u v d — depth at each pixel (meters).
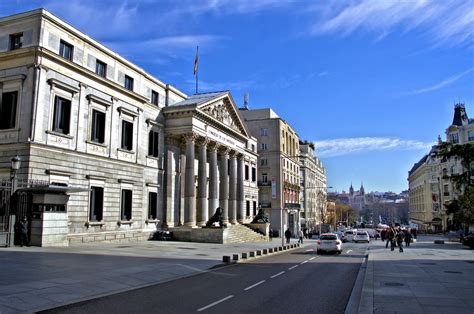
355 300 13.18
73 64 33.06
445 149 63.22
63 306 11.82
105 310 11.34
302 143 121.12
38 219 27.02
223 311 11.34
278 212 81.56
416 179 154.38
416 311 10.86
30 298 12.29
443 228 112.69
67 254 24.16
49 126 30.89
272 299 13.23
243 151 62.94
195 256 28.03
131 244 36.44
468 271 20.47
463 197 56.41
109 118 37.81
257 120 85.69
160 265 21.66
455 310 11.00
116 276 17.23
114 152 38.28
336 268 23.12
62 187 26.39
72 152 32.91
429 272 20.06
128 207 40.31
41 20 30.73
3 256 21.39
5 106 30.91
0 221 26.59
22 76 30.16
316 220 127.19
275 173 83.00
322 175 149.00
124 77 40.66
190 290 15.01
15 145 29.36
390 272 20.05
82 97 34.38
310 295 14.05
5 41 31.59
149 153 44.72
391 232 38.72
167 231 44.75
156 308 11.67
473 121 104.12
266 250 34.06
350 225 183.75
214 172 52.28
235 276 19.28
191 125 46.69
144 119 43.62
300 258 30.23
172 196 48.06
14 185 26.33
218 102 53.50
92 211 35.28
